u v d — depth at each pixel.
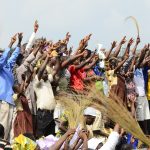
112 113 8.43
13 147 15.52
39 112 21.19
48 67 21.61
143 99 26.09
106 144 10.53
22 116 20.06
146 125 26.16
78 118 12.09
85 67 23.23
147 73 27.17
